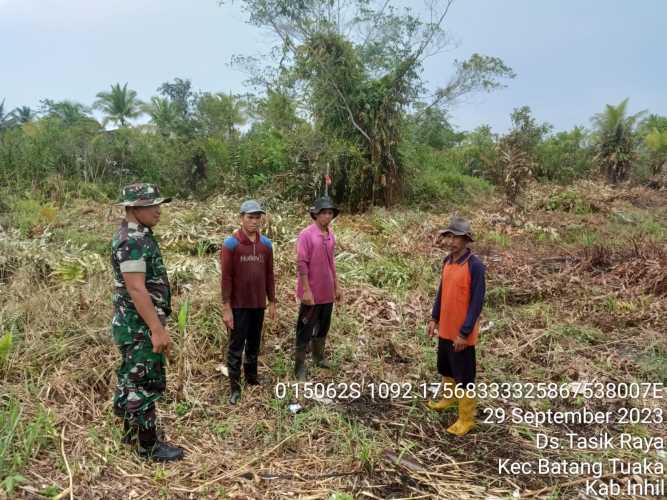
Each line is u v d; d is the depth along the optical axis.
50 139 12.64
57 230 7.79
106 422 3.37
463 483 3.06
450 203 13.45
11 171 11.59
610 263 7.62
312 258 4.24
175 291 5.71
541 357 4.98
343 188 12.27
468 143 21.94
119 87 29.75
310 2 12.89
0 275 5.94
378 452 3.25
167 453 3.11
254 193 11.45
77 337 4.47
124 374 3.04
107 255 7.02
